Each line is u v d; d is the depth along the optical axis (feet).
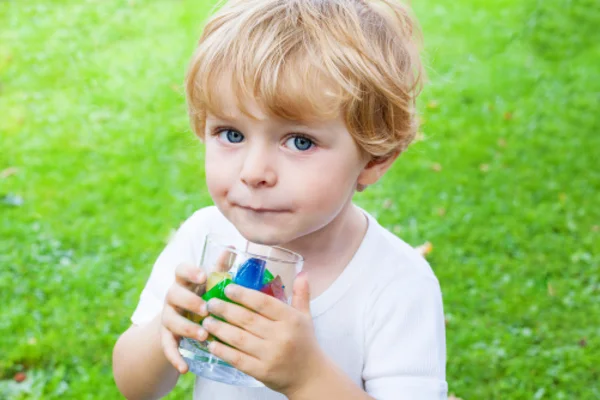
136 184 16.20
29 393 11.07
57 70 20.81
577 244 15.15
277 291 4.69
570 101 20.25
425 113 19.11
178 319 4.73
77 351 11.82
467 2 25.49
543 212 15.92
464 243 14.97
